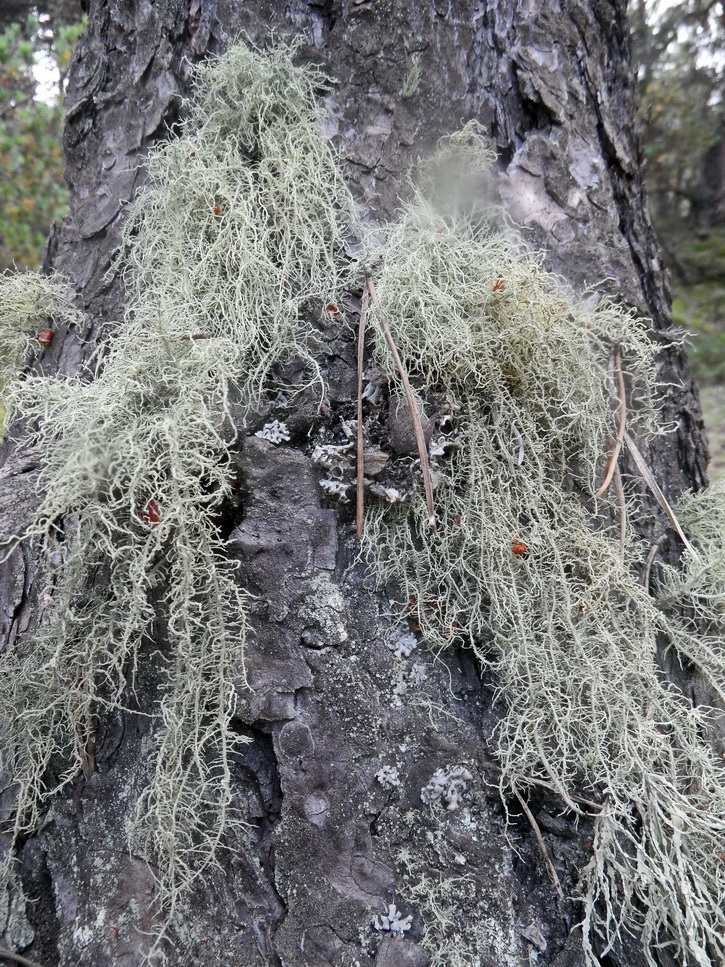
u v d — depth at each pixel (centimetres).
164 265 19
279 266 19
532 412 19
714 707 20
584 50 22
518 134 21
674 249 110
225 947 17
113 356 16
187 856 17
